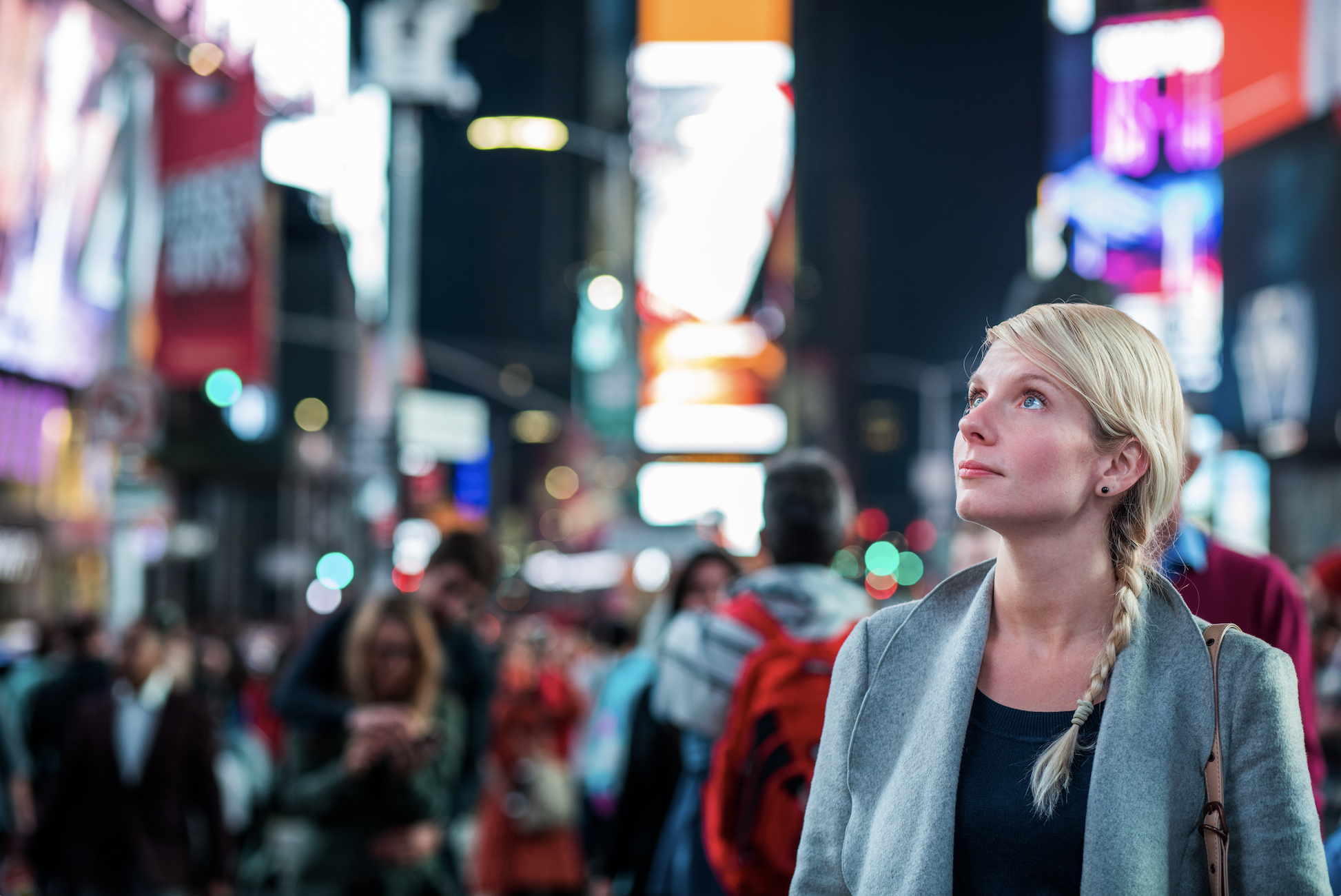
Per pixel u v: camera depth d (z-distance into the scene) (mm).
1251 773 1821
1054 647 1946
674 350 79625
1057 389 1900
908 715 2031
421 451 26094
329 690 5418
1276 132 23641
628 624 9641
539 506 81188
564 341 118438
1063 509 1888
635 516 63938
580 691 11375
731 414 78438
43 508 21078
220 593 28812
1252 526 23500
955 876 1894
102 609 22688
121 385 16953
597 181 92125
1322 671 5711
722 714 4082
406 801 5105
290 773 5191
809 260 142250
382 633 5207
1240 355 24781
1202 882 1831
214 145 16812
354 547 20750
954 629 2049
